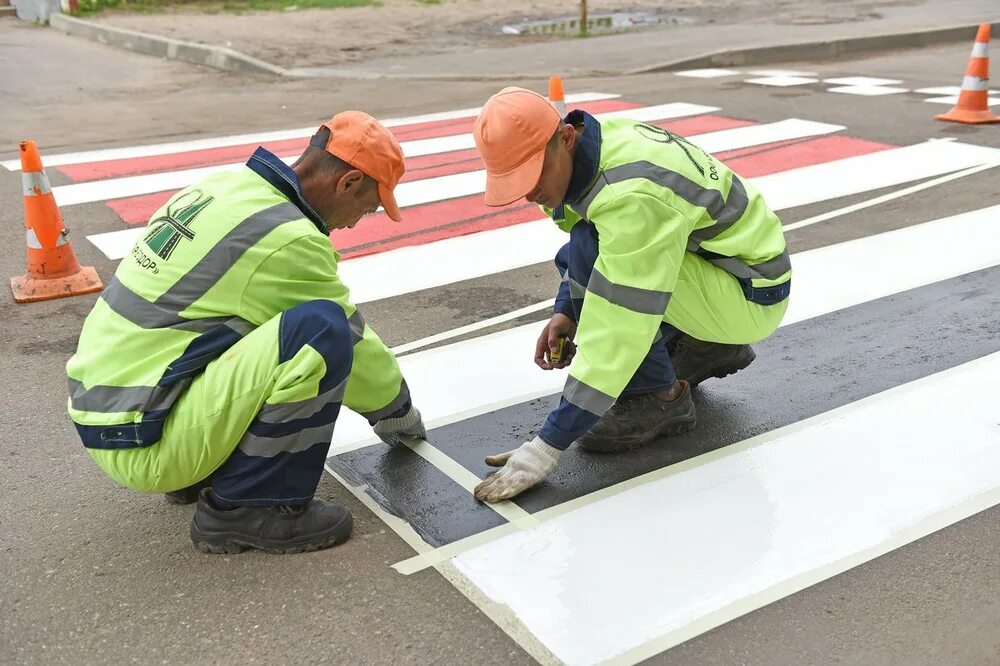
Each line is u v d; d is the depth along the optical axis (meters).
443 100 10.77
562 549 2.77
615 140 2.87
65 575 2.72
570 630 2.44
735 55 13.28
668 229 2.78
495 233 5.88
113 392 2.58
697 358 3.51
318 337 2.51
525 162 2.70
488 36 15.82
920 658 2.31
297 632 2.46
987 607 2.47
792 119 8.60
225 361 2.53
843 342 4.12
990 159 6.95
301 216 2.65
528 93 2.75
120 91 12.01
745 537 2.79
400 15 18.06
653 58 13.25
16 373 4.13
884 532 2.79
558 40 15.19
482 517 2.94
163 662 2.37
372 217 6.25
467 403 3.72
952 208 5.89
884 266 4.99
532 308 4.70
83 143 8.86
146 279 2.59
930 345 4.05
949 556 2.67
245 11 18.38
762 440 3.33
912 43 14.20
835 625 2.43
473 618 2.49
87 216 6.37
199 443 2.56
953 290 4.63
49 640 2.46
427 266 5.34
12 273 5.38
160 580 2.69
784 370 3.88
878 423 3.41
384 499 3.06
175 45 14.55
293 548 2.77
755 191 3.29
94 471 3.30
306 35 15.78
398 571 2.70
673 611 2.49
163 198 6.75
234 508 2.75
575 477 3.15
